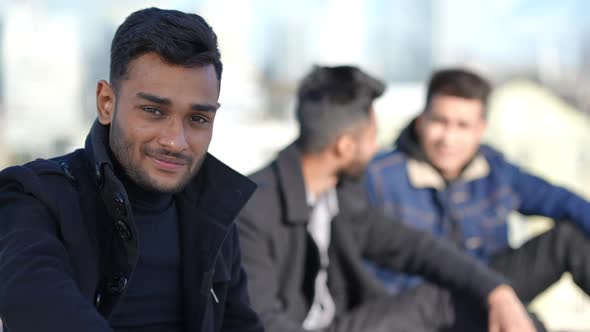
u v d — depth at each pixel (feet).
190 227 8.75
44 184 7.93
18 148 35.76
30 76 36.88
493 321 13.91
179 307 8.70
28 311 6.95
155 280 8.51
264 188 13.50
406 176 17.11
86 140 8.49
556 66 45.75
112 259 8.16
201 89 7.87
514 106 29.55
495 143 29.17
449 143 16.90
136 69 7.83
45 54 37.32
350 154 13.98
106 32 38.86
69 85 37.63
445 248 14.55
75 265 7.89
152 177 7.97
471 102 16.89
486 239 17.11
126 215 7.89
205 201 8.78
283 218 13.52
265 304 13.05
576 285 16.62
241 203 8.68
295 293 13.70
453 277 14.24
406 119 30.71
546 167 28.45
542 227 24.18
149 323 8.47
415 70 46.09
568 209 16.71
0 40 36.81
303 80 14.34
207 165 8.86
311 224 14.02
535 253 16.61
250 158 31.14
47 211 7.84
